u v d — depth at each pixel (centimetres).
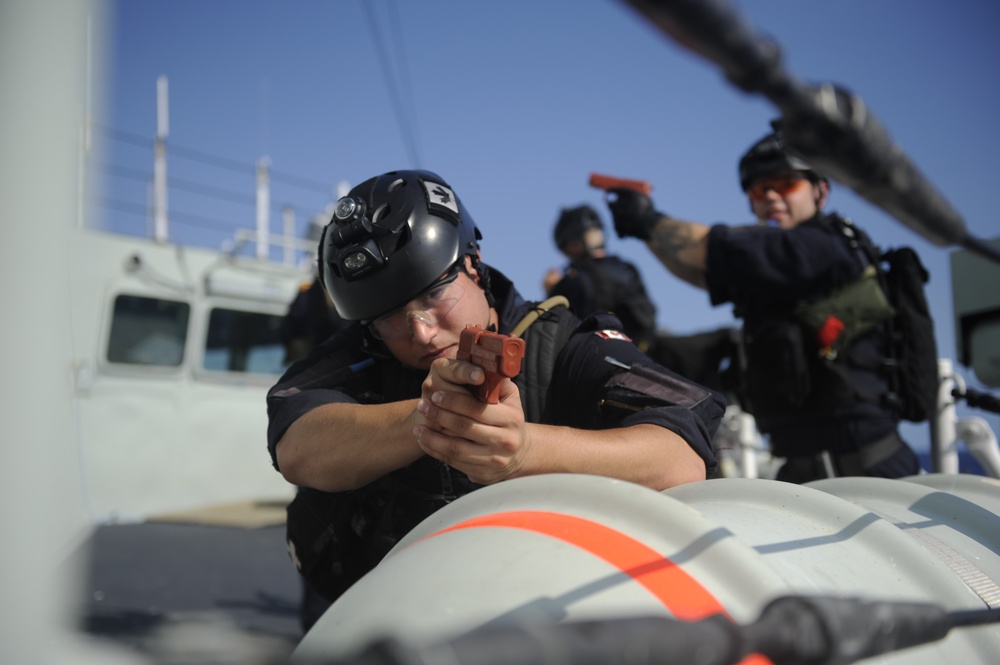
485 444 112
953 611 91
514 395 113
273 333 686
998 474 258
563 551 81
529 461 117
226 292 657
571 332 156
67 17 37
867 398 222
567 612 73
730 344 282
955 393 255
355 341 167
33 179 37
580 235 339
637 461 123
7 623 37
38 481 37
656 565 79
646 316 322
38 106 37
